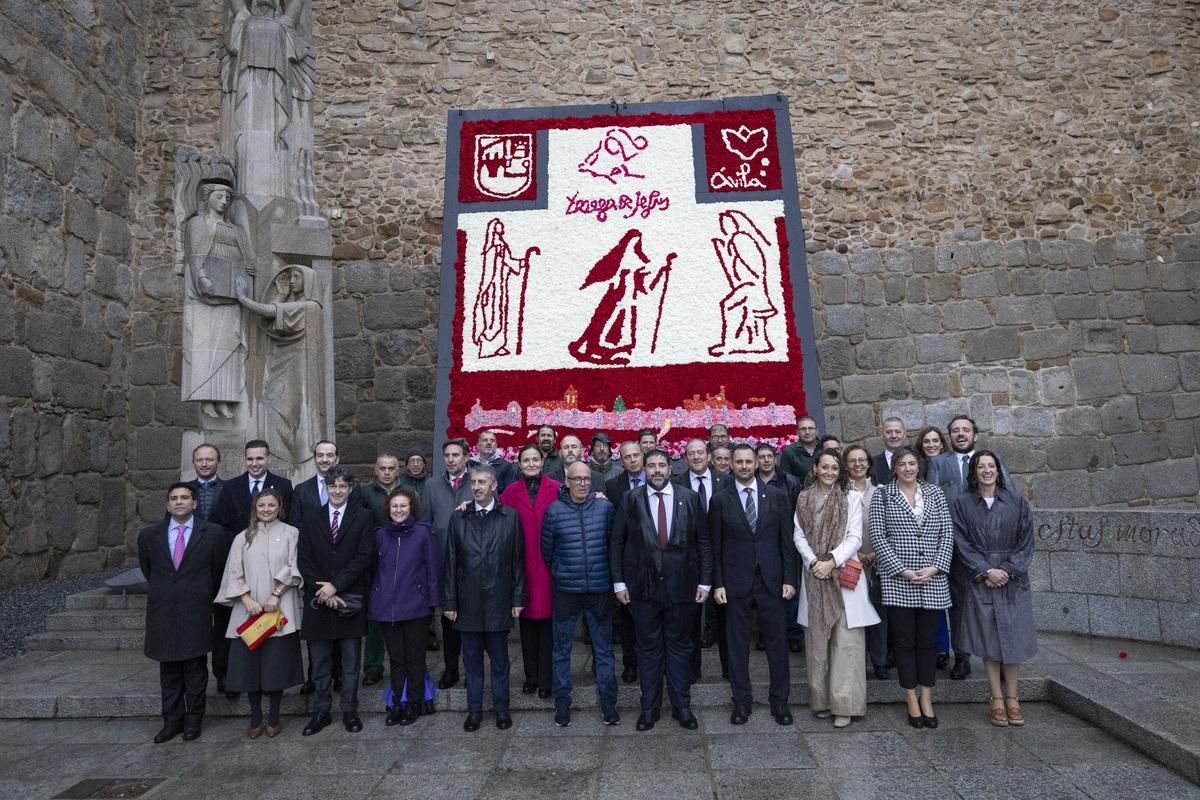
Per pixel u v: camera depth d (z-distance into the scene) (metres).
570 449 5.75
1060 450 10.41
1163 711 4.26
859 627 4.55
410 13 11.27
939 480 5.51
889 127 11.14
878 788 3.68
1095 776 3.78
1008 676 4.57
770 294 8.38
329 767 4.09
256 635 4.42
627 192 8.80
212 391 6.74
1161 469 10.36
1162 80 11.16
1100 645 5.86
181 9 11.11
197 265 6.73
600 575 4.68
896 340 10.72
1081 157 11.04
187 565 4.58
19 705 5.03
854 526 4.67
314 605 4.64
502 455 7.69
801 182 11.05
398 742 4.45
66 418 9.06
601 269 8.51
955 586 4.76
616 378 8.07
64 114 9.23
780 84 11.22
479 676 4.67
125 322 10.34
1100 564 6.17
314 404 7.11
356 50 11.17
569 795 3.68
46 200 8.84
